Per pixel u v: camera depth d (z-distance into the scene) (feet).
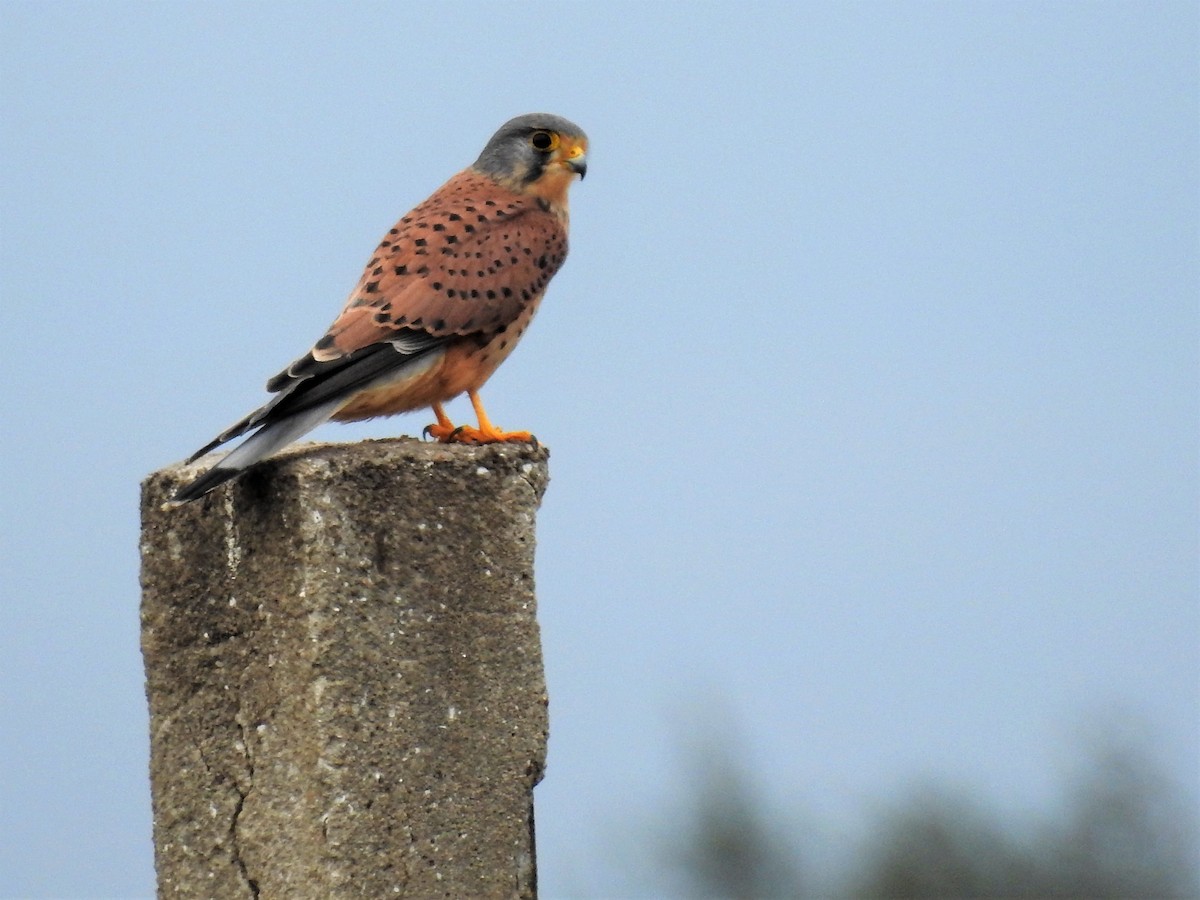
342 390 39.42
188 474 35.73
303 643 34.53
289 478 34.53
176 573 35.81
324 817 34.53
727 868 61.77
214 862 35.88
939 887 61.31
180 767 36.04
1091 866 62.08
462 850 35.63
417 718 35.24
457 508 35.68
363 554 34.81
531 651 36.35
